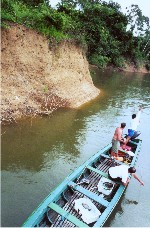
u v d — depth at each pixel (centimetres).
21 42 1451
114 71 4175
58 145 1178
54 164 1027
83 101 1827
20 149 1080
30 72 1500
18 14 1476
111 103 2012
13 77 1404
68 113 1556
